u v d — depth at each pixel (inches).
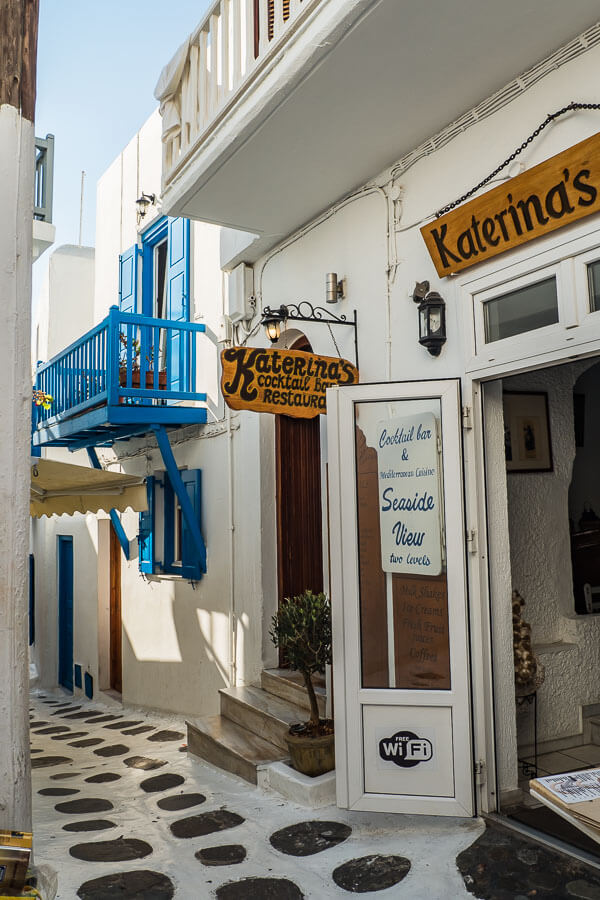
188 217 233.8
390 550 172.1
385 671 169.9
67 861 153.8
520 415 203.5
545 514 205.2
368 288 207.2
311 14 155.0
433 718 164.6
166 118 230.4
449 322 176.9
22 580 101.7
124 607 374.0
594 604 216.2
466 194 167.5
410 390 170.9
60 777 232.2
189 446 319.6
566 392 210.7
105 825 176.7
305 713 221.1
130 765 239.6
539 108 154.2
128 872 147.5
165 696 331.6
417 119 177.3
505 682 171.2
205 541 302.2
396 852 149.7
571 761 185.8
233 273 275.7
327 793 179.3
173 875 145.7
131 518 370.3
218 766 220.1
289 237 248.8
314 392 194.9
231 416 284.5
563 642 202.5
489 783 163.5
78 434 342.6
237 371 184.1
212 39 206.2
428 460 169.8
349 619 170.9
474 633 166.1
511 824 155.6
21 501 102.3
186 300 319.6
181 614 320.2
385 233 200.4
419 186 188.5
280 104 171.8
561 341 145.9
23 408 103.4
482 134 168.7
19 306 103.8
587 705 199.8
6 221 103.1
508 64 156.3
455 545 165.2
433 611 168.2
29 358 105.2
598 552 220.5
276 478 267.1
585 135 142.9
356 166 200.7
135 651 361.7
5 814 98.3
